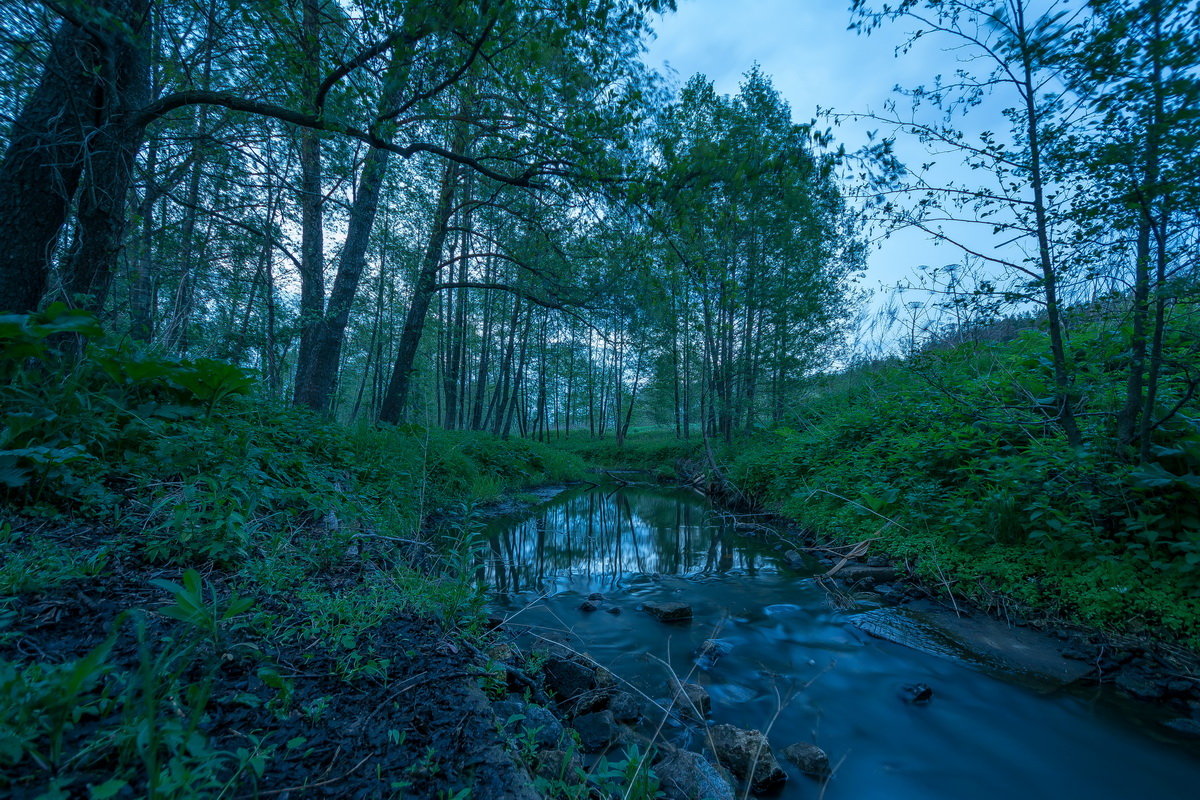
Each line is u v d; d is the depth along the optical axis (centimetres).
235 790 131
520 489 1191
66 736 133
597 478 1684
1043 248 383
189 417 402
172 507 304
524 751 185
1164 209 323
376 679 202
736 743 248
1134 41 302
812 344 1448
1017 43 352
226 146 534
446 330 1956
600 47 372
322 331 852
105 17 279
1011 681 317
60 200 368
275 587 260
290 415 622
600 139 414
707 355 1363
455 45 367
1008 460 489
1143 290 368
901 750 257
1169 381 456
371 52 331
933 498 565
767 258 1386
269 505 366
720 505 1084
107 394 368
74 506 285
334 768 148
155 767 111
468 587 345
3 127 361
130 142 394
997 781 235
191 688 150
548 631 388
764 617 429
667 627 410
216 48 400
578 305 886
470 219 1176
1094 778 236
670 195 389
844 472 761
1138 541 384
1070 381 464
